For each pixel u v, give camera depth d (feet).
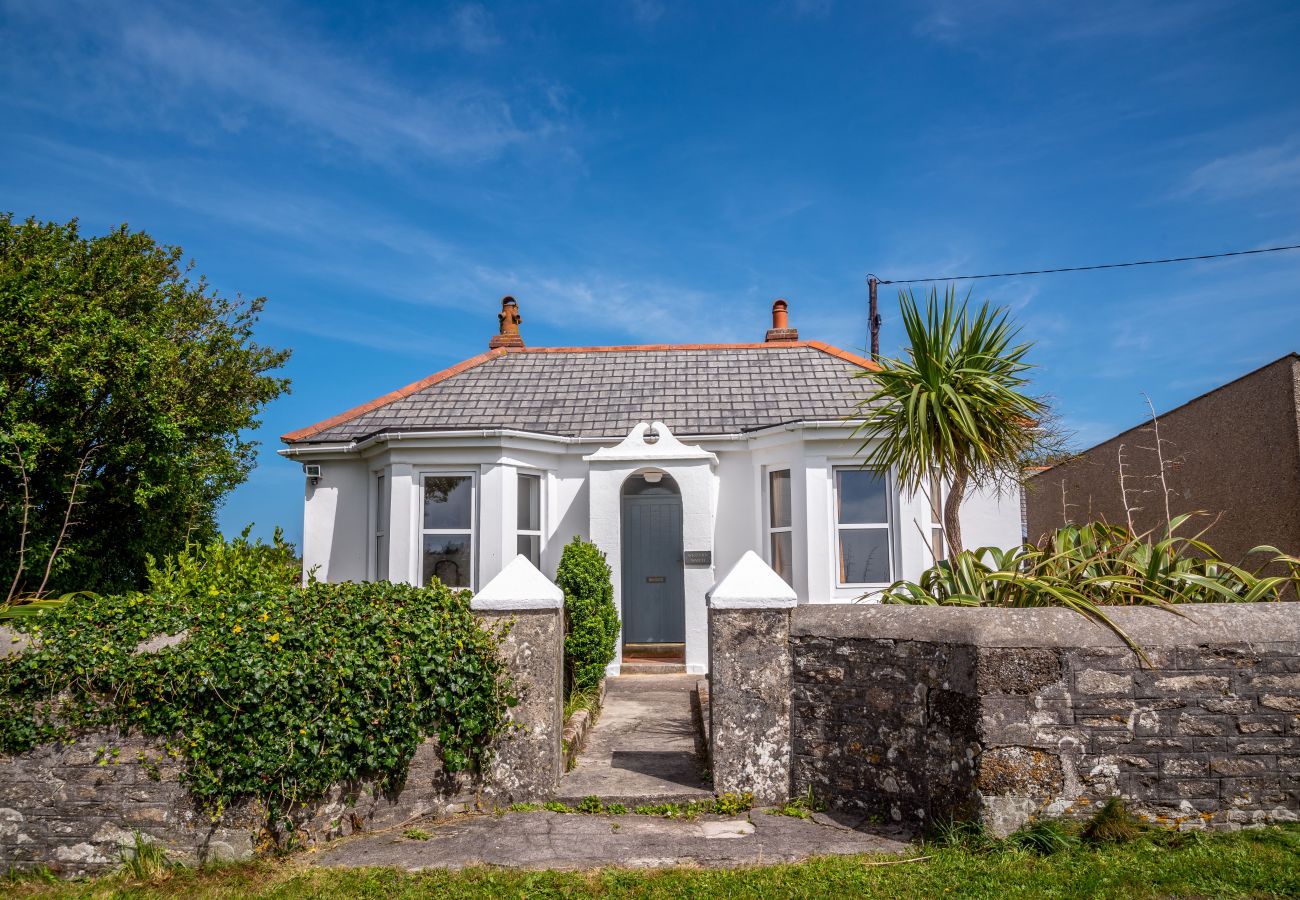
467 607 22.74
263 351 69.82
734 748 22.15
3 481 41.29
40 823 19.56
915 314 26.14
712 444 41.98
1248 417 36.65
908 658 20.27
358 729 20.48
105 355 40.50
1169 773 18.44
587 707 30.48
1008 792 18.21
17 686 19.54
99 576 46.09
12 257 46.80
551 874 17.65
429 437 39.19
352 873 18.15
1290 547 33.99
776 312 57.67
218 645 19.88
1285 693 18.69
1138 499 45.42
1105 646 18.70
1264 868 16.14
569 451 42.29
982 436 25.79
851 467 39.06
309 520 42.83
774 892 16.33
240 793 19.63
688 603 39.88
